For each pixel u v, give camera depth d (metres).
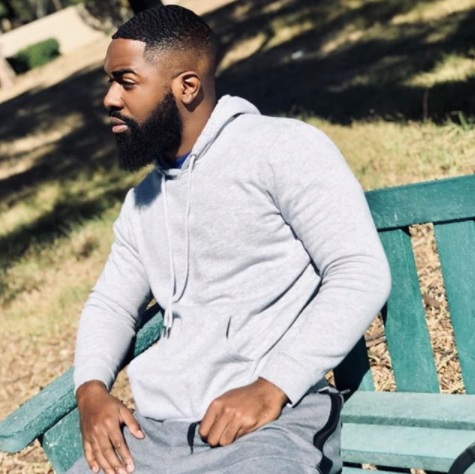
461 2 11.84
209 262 2.30
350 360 2.56
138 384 2.34
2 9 42.22
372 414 2.38
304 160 2.17
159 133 2.33
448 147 6.00
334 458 2.20
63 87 18.06
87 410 2.31
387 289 2.14
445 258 2.41
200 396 2.23
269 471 2.00
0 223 8.61
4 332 5.80
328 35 12.47
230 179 2.24
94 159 10.54
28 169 11.24
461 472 2.07
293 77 10.82
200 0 20.56
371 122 7.37
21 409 2.36
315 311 2.15
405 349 2.52
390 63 9.71
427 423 2.31
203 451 2.15
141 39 2.31
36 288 6.48
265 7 16.73
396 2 12.97
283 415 2.15
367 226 2.15
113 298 2.55
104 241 6.96
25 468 4.00
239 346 2.24
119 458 2.27
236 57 13.31
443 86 7.66
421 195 2.38
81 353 2.47
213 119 2.28
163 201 2.37
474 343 2.41
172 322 2.37
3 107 18.86
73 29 29.17
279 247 2.25
